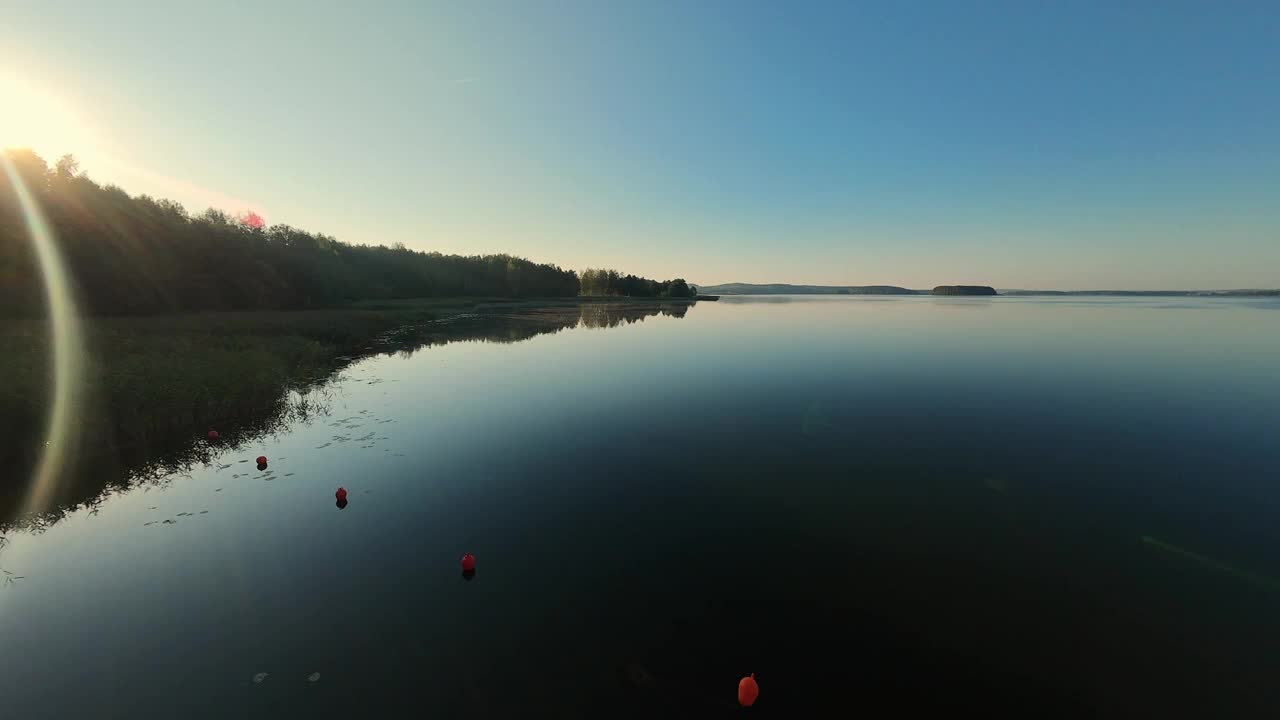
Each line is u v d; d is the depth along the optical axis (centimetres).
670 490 1022
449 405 1625
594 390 1838
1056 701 530
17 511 898
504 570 741
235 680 537
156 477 1044
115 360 1516
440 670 554
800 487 1045
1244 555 805
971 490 1037
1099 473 1123
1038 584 730
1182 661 588
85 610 646
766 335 3484
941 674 562
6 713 494
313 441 1271
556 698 520
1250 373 2088
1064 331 3634
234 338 2198
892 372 2142
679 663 570
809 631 626
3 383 1145
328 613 643
